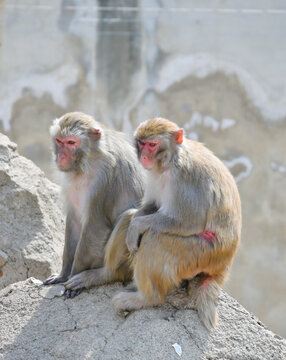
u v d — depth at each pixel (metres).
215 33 36.09
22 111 37.34
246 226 36.41
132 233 14.20
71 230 16.59
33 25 37.09
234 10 36.03
